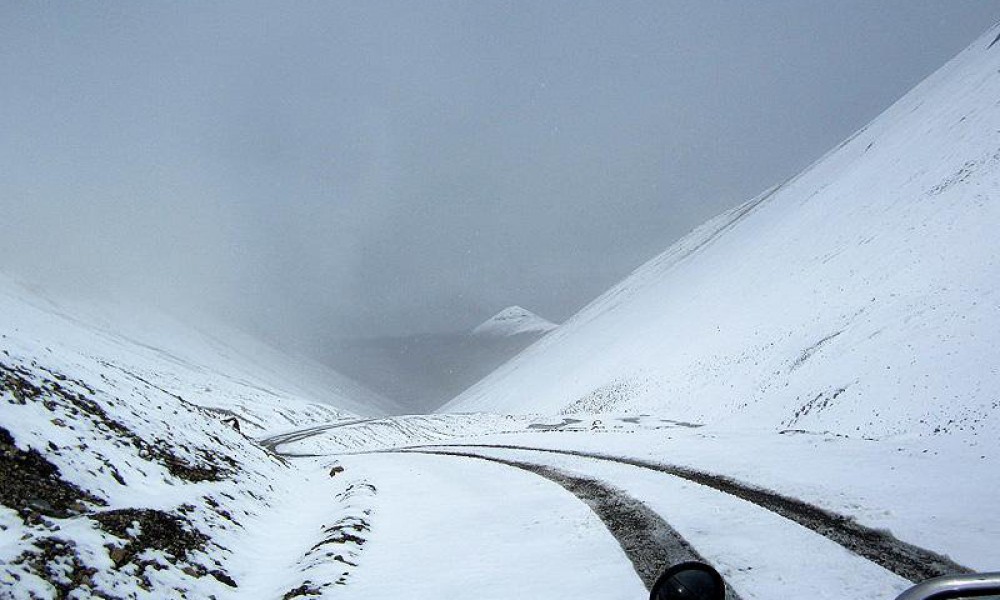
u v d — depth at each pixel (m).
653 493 9.76
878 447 11.33
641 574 6.23
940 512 6.86
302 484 16.72
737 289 80.06
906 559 5.65
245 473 13.54
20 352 11.34
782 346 47.94
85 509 7.55
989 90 69.19
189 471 11.20
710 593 2.56
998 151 48.16
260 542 10.08
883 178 74.19
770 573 5.66
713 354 60.84
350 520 10.28
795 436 14.01
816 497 8.08
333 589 7.05
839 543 6.29
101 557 6.52
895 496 7.69
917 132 82.50
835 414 29.06
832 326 43.22
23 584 5.44
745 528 7.20
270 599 7.43
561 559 7.16
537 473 13.69
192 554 7.89
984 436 11.58
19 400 9.16
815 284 57.25
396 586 7.05
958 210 43.97
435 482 14.30
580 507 9.61
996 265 31.45
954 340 26.89
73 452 8.66
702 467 11.23
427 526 9.81
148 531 7.73
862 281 47.50
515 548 7.95
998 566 5.26
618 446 16.14
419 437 53.88
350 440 45.16
